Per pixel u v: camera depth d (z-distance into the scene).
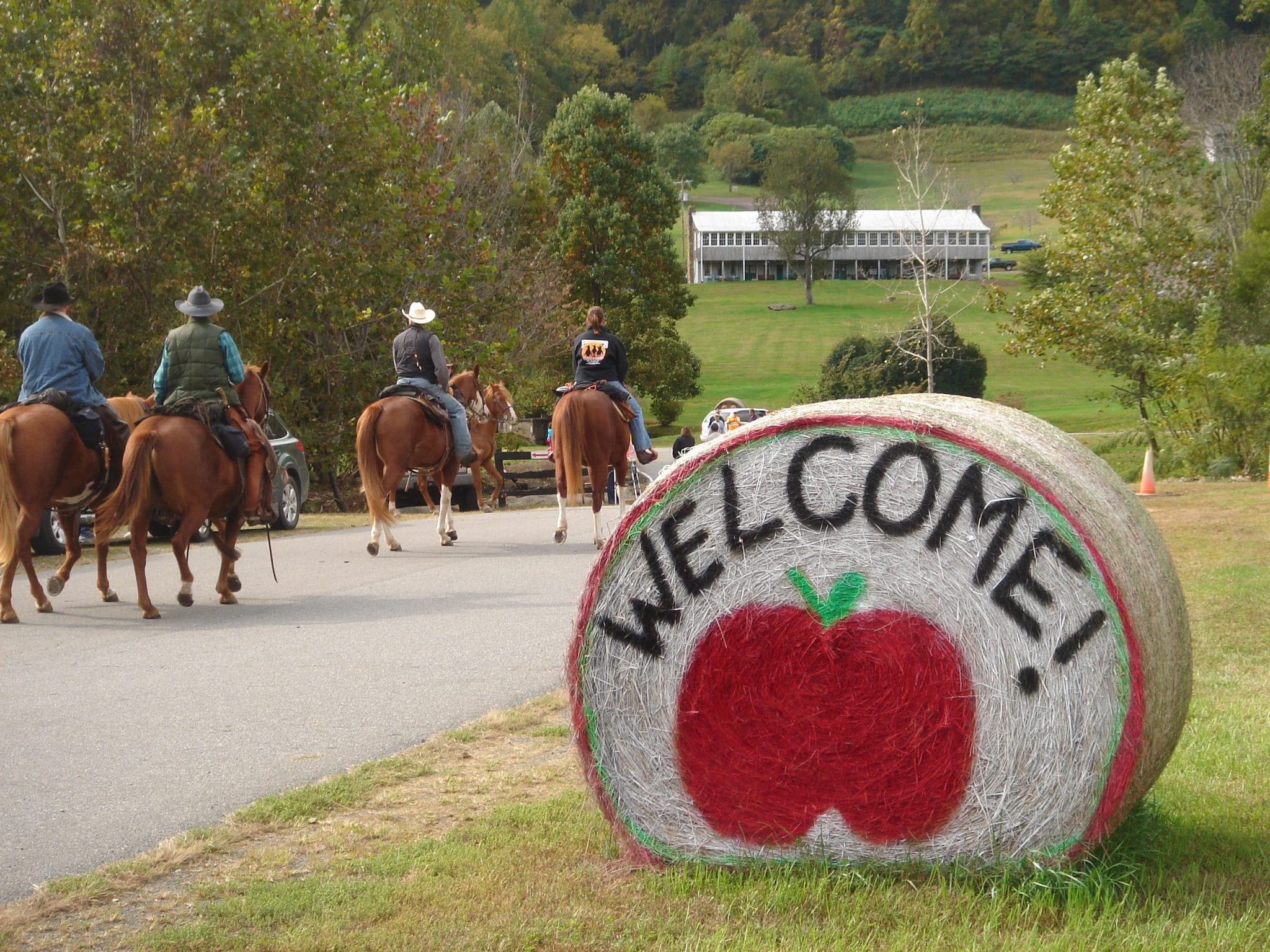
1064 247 26.77
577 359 14.50
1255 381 19.80
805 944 3.80
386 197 26.08
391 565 13.80
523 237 37.53
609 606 4.46
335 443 26.23
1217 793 5.20
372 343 27.30
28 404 10.46
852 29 191.50
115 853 4.96
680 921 4.04
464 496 25.36
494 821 5.12
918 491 4.19
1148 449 17.36
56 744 6.59
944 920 3.93
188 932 4.03
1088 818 4.08
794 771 4.34
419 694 7.65
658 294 51.78
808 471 4.28
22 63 21.84
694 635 4.40
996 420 4.50
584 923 4.04
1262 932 3.79
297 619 10.45
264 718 7.11
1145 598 4.11
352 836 5.05
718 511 4.36
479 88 54.56
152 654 9.00
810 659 4.30
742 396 64.94
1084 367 70.69
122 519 10.35
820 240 108.94
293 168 24.39
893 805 4.27
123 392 22.47
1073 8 178.25
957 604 4.16
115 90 22.84
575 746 4.56
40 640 9.63
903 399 4.58
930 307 34.41
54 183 21.48
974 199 126.00
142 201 22.27
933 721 4.20
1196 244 26.30
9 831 5.23
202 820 5.35
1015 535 4.09
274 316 25.19
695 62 192.62
